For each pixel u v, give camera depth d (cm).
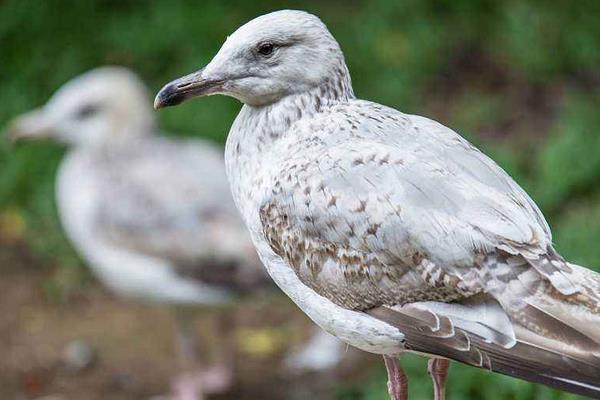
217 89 818
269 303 1289
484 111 1556
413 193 739
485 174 755
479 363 715
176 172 1184
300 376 1216
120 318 1310
